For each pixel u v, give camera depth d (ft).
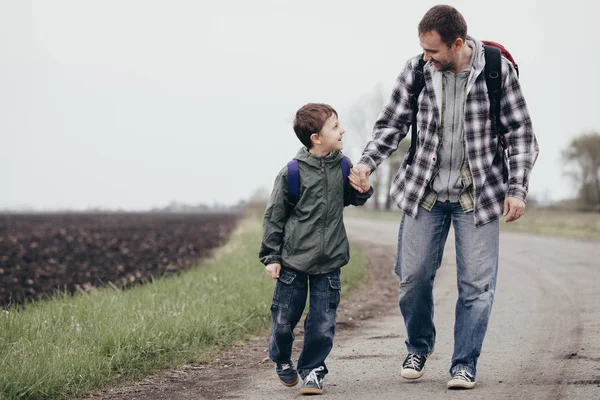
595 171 180.55
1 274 57.52
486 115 16.81
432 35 16.12
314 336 17.07
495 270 17.26
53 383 17.95
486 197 16.94
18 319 25.20
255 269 44.09
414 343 17.94
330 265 17.01
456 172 17.17
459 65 16.63
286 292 17.11
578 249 64.23
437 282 44.73
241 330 26.86
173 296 31.78
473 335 16.87
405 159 17.92
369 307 35.22
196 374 20.63
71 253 78.23
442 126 17.01
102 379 19.49
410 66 17.48
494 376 18.02
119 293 34.45
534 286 38.17
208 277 38.83
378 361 20.84
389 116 17.87
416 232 17.39
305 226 16.89
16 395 17.11
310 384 16.94
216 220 187.83
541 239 80.74
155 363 21.31
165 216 249.14
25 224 164.76
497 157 17.22
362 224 156.66
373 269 55.72
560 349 21.12
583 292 34.94
